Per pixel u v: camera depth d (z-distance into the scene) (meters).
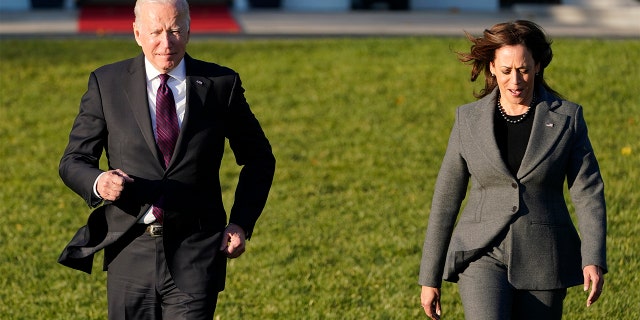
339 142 27.48
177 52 10.69
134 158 10.73
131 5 59.69
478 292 11.09
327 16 55.34
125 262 10.88
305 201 23.05
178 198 10.73
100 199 10.34
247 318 16.53
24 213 22.66
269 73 34.25
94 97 10.92
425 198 23.20
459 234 11.48
